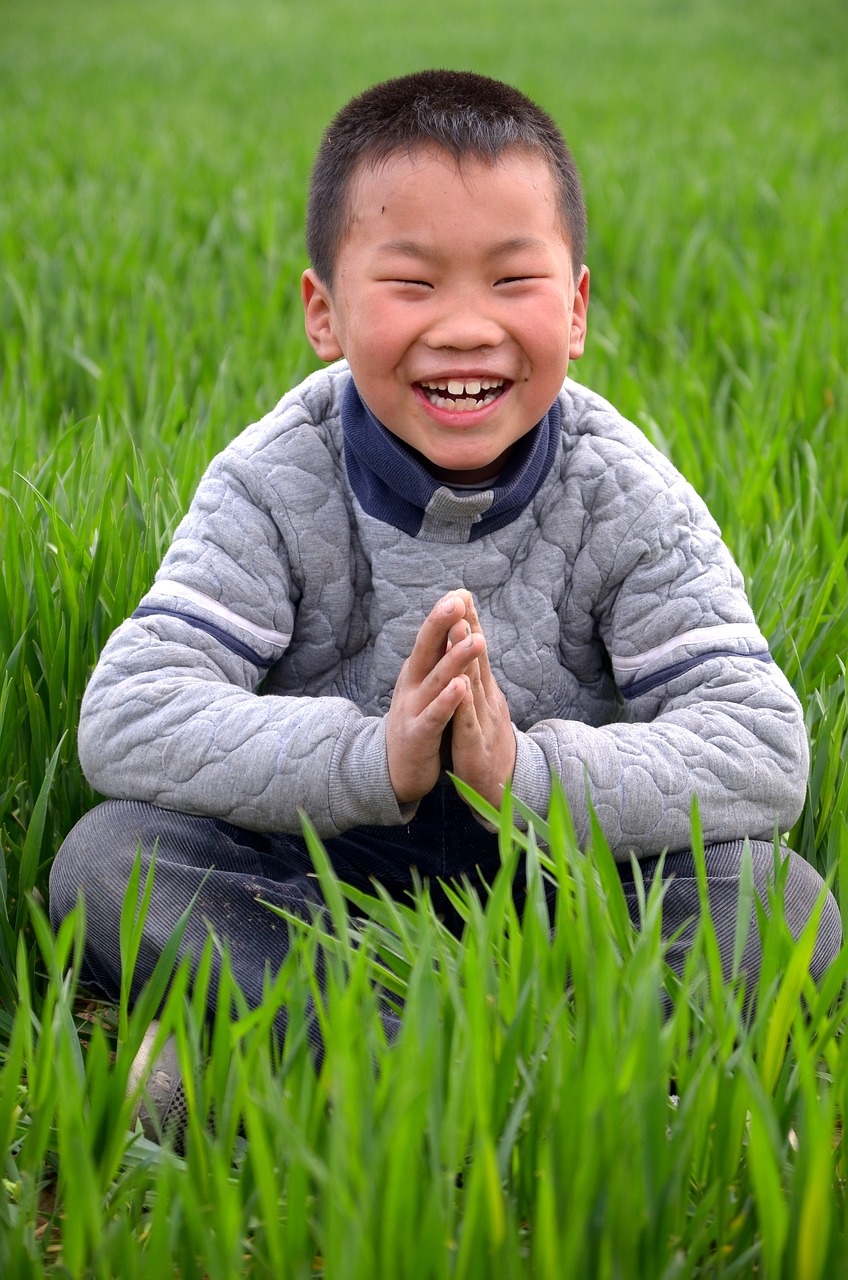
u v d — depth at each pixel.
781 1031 1.43
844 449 3.44
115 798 1.87
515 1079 1.40
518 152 1.78
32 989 1.88
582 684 2.09
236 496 1.98
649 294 5.25
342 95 12.23
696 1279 1.36
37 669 2.28
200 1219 1.25
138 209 6.64
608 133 9.42
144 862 1.77
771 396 3.87
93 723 1.86
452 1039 1.40
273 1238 1.24
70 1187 1.26
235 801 1.78
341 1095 1.22
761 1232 1.28
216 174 7.76
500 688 1.98
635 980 1.37
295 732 1.77
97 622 2.32
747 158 8.37
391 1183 1.16
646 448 2.03
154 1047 1.43
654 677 1.94
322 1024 1.40
